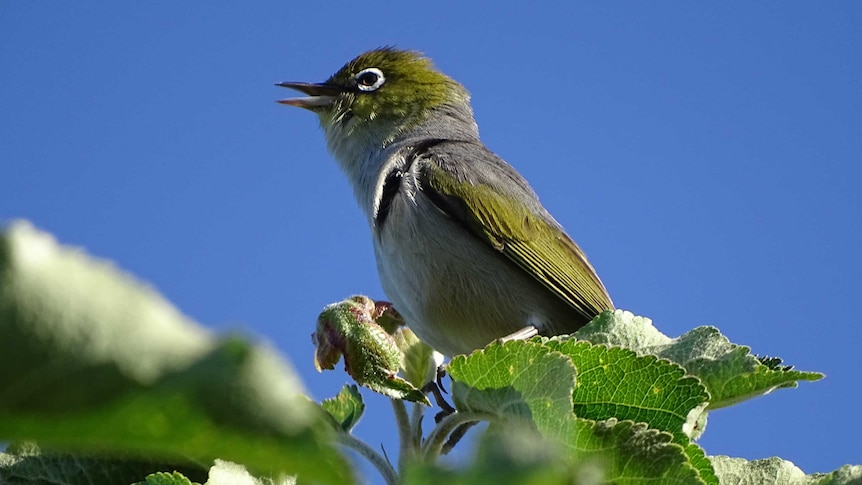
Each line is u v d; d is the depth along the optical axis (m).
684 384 0.99
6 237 0.31
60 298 0.31
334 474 0.33
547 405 0.91
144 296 0.32
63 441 0.32
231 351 0.32
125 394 0.31
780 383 1.11
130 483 0.95
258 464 0.33
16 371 0.31
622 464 0.85
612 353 0.99
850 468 1.06
